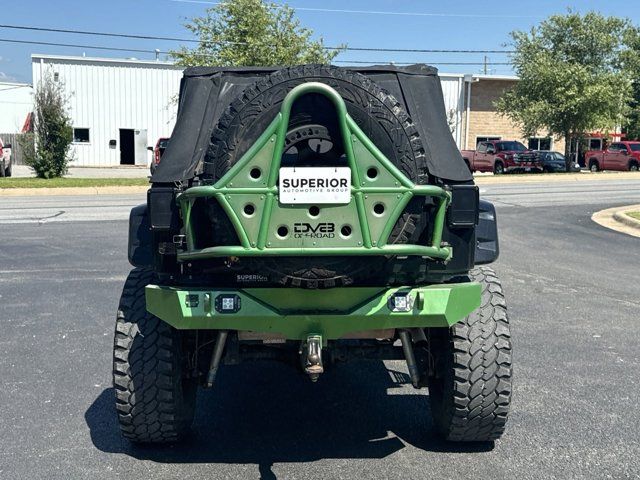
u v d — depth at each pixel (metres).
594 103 37.75
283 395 5.48
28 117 47.62
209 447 4.47
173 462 4.24
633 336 7.06
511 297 8.80
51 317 7.71
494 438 4.32
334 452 4.39
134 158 48.38
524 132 42.03
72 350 6.52
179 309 3.75
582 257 11.77
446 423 4.28
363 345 4.37
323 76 3.61
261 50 33.78
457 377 4.10
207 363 4.43
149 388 4.15
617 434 4.62
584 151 45.22
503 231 14.66
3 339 6.86
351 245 3.52
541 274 10.29
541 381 5.67
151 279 4.43
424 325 3.82
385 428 4.79
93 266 10.64
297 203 3.48
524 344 6.75
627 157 40.41
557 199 21.78
